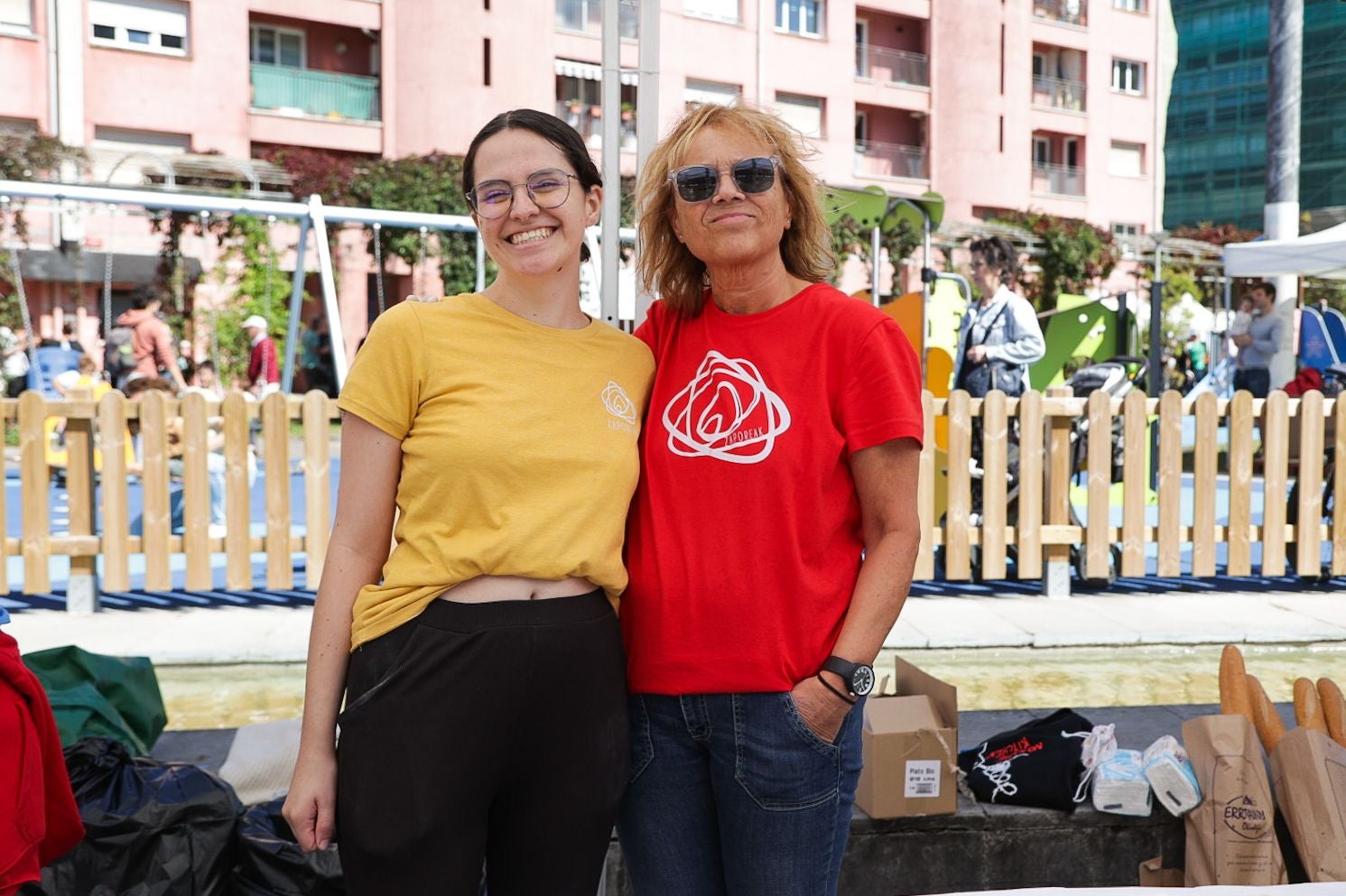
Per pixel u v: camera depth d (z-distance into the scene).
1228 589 7.44
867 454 1.95
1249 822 3.05
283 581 6.70
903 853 3.13
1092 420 7.03
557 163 1.97
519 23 29.25
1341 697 3.54
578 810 1.91
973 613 6.64
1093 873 3.18
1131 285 33.81
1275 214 12.81
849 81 34.88
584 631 1.89
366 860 1.83
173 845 2.76
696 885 2.05
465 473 1.85
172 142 26.72
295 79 28.06
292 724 3.69
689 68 32.19
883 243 22.83
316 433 6.72
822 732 1.93
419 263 23.62
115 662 3.68
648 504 2.01
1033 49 39.38
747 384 1.97
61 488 11.94
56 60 24.98
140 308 12.94
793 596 1.93
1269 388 12.56
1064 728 3.37
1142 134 40.84
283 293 20.02
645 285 2.19
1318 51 40.47
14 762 2.05
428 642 1.84
